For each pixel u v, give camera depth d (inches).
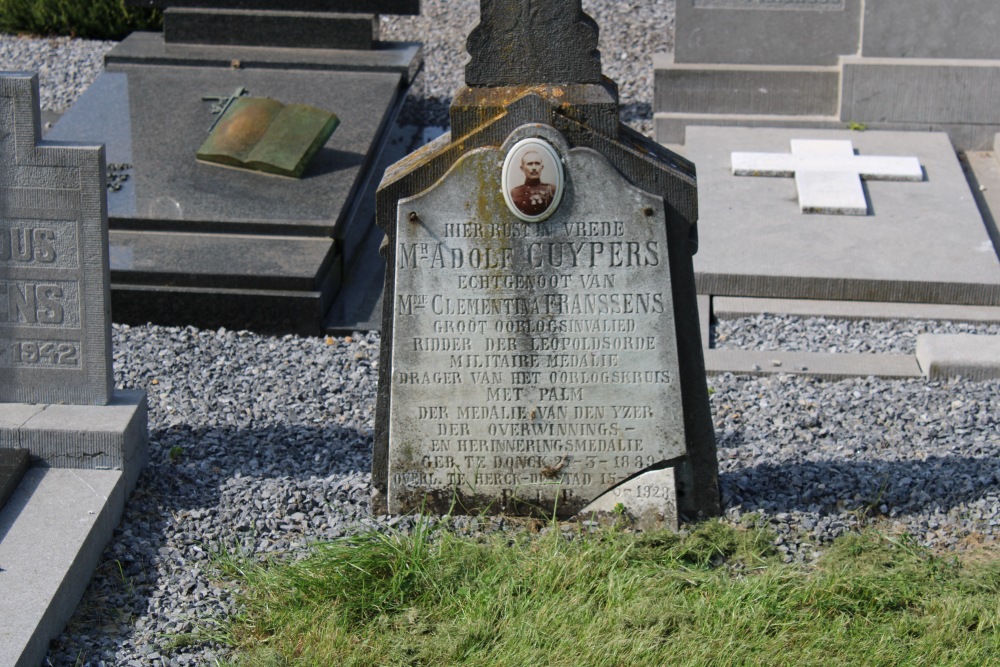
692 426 161.6
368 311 196.7
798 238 202.4
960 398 178.7
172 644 152.1
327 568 155.7
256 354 187.8
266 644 152.4
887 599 154.5
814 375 183.2
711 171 215.9
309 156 206.8
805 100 229.5
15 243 163.0
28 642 149.6
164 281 192.2
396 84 227.5
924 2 223.9
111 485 161.5
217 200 202.1
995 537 161.2
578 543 158.7
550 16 155.6
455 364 160.6
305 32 233.1
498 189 157.2
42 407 165.0
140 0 233.1
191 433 172.4
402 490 163.2
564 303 159.2
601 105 156.3
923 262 198.1
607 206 157.4
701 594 154.6
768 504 163.8
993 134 226.8
